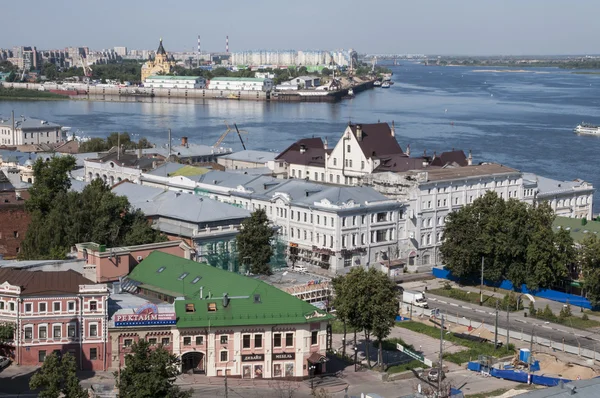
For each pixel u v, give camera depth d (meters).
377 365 129.00
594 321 156.88
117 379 101.06
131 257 141.25
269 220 189.38
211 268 132.12
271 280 156.50
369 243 191.88
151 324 116.12
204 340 117.69
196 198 184.62
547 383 121.94
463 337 145.62
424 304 163.88
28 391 105.62
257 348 119.25
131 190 199.88
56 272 118.44
